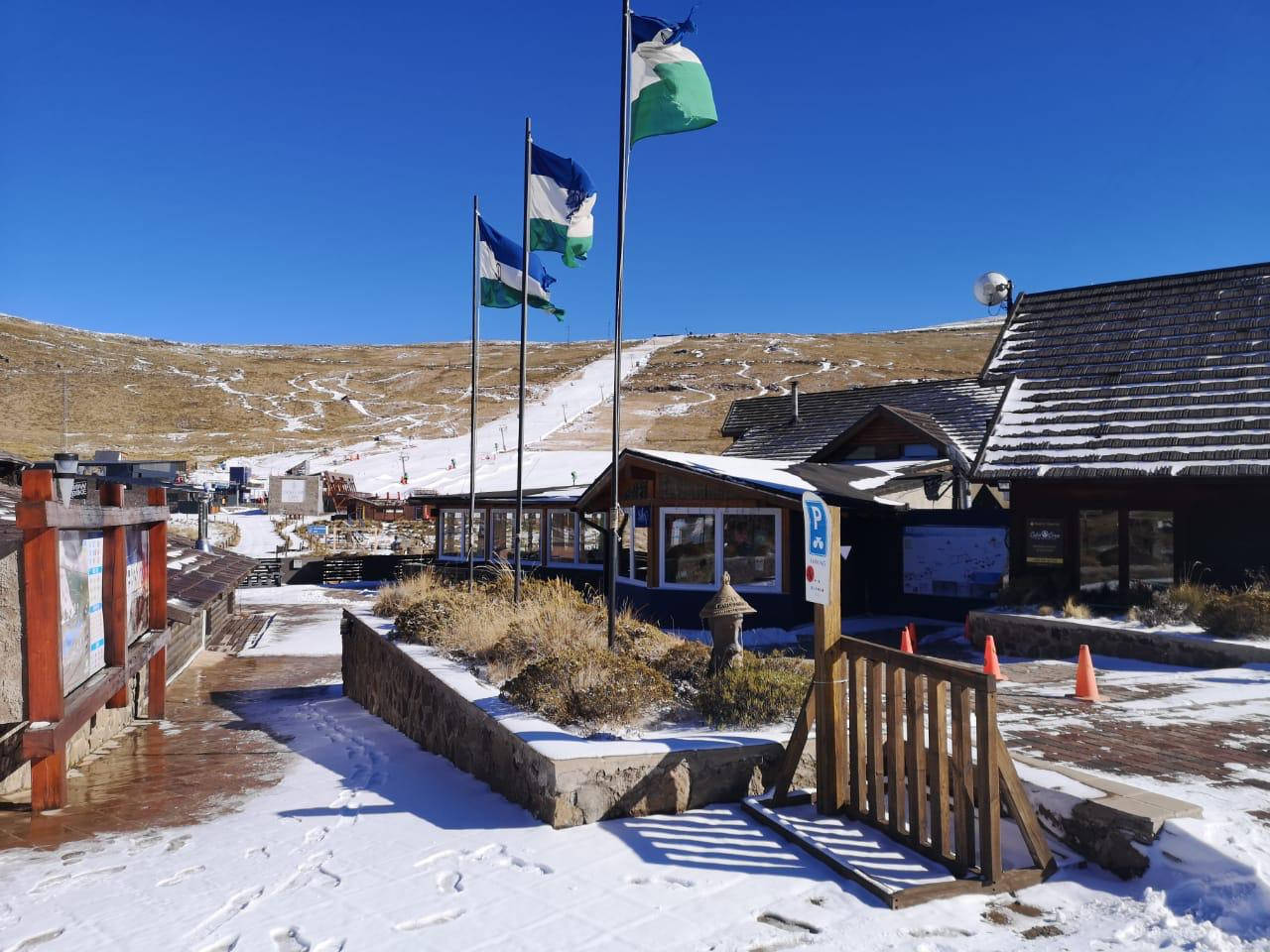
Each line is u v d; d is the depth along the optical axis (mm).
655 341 169875
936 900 4648
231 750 9836
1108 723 7691
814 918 4492
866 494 17578
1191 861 4590
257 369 140250
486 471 63500
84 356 134125
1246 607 11242
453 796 7078
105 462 33594
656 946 4250
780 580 16203
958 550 16734
